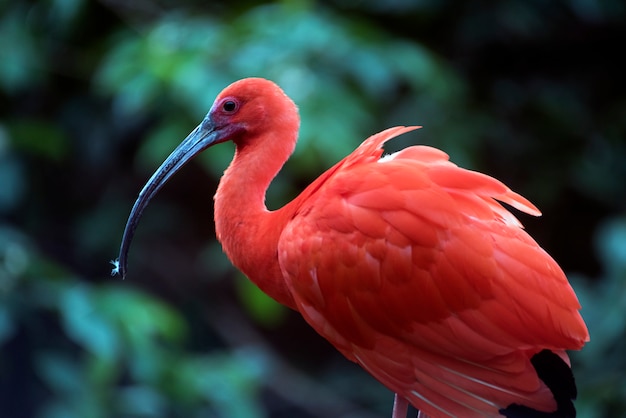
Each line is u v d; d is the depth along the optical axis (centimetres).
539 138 1473
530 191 1480
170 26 1228
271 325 1533
